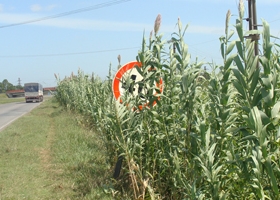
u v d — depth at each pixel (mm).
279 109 3727
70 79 26688
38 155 10805
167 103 6051
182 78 4902
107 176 7594
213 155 4066
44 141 13234
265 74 3588
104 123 9039
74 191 7188
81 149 10602
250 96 3682
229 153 4031
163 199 5957
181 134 5488
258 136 3367
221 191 4234
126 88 6555
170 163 5680
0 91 132375
